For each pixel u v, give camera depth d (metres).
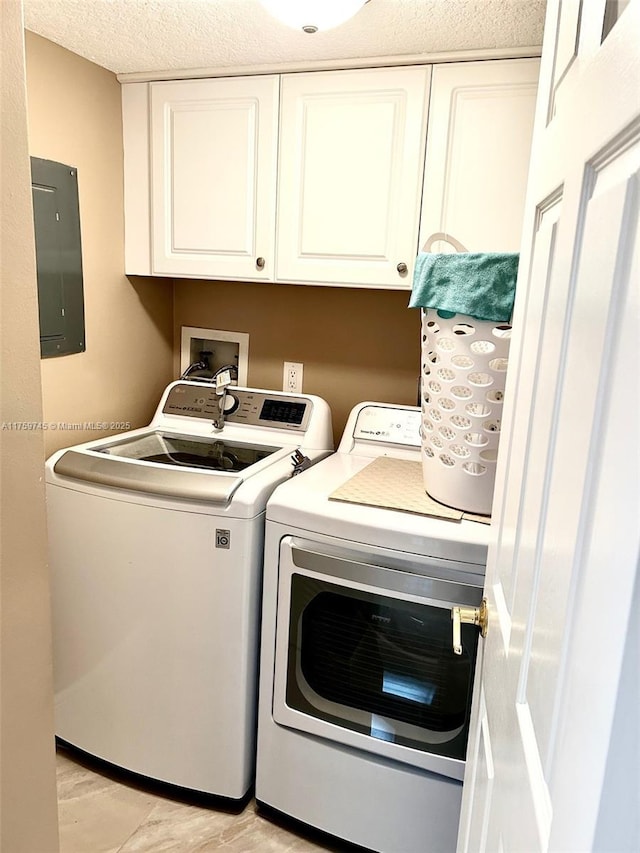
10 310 0.66
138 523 1.55
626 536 0.37
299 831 1.62
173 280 2.35
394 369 2.11
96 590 1.64
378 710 1.45
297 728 1.52
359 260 1.78
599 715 0.39
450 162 1.63
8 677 0.72
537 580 0.61
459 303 1.22
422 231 1.70
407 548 1.32
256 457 1.91
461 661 1.33
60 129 1.72
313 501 1.44
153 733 1.66
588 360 0.49
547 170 0.73
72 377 1.90
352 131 1.70
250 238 1.87
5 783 0.73
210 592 1.53
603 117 0.50
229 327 2.31
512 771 0.67
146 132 1.93
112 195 1.96
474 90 1.58
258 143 1.79
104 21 1.50
